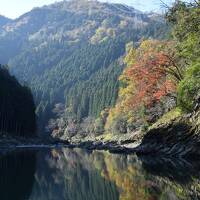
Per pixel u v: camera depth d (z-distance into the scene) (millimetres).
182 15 33344
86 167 31125
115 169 28734
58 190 19328
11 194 18297
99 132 153500
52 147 88562
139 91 62875
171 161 33250
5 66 142250
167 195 16562
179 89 41656
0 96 110125
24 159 42156
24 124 120500
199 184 19453
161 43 55938
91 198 16828
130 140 77875
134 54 69000
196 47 35844
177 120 41469
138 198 16156
